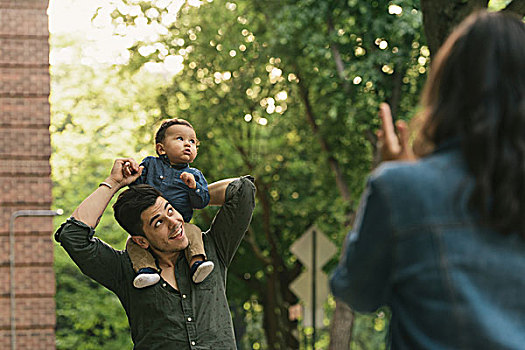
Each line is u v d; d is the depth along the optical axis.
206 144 22.38
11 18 11.23
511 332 2.20
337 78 17.44
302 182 23.47
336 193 22.91
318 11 16.11
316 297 14.76
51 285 11.19
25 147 11.20
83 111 29.70
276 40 18.17
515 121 2.26
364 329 31.03
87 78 29.56
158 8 20.48
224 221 4.14
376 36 15.55
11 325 11.05
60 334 27.03
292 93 20.94
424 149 2.45
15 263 11.11
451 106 2.35
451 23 7.72
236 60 21.03
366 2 15.40
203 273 3.97
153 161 4.18
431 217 2.27
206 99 21.81
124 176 4.09
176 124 4.21
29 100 11.23
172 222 3.94
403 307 2.33
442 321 2.22
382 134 2.60
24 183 11.18
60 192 30.34
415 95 17.16
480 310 2.20
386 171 2.34
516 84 2.30
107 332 27.14
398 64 15.73
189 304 3.98
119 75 22.23
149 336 3.97
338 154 20.47
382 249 2.33
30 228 11.18
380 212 2.32
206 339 3.98
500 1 16.27
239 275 25.16
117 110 27.64
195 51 21.25
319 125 20.17
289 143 23.12
